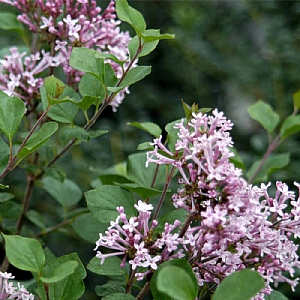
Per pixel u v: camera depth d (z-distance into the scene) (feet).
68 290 1.28
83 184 2.82
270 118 1.93
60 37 1.64
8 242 1.23
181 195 1.28
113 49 1.63
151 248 1.29
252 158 2.65
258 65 3.56
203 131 1.30
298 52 3.27
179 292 1.11
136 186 1.47
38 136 1.40
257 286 1.11
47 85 1.41
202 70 3.92
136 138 3.42
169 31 3.85
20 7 1.67
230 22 3.96
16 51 1.66
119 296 1.31
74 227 1.64
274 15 3.44
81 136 1.55
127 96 3.72
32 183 1.81
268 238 1.26
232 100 4.05
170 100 3.92
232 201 1.22
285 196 1.30
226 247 1.26
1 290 1.33
